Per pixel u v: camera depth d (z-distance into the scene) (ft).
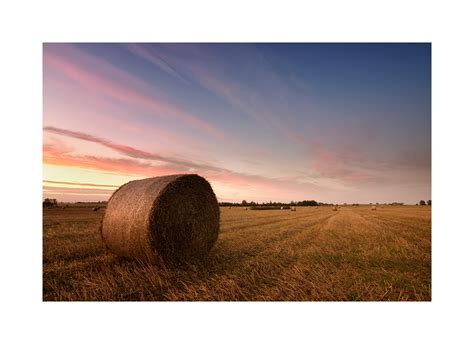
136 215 21.88
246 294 17.08
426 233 42.29
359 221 64.44
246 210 134.82
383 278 20.06
